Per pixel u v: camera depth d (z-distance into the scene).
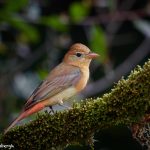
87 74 10.86
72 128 8.58
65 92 10.22
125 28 16.94
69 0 16.20
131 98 8.38
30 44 15.45
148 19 15.95
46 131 8.65
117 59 16.78
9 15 12.59
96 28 12.98
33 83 14.84
